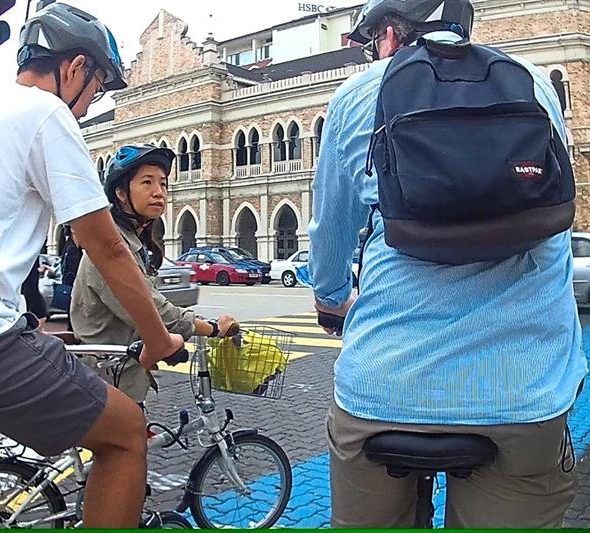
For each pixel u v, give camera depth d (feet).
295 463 15.79
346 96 6.04
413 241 5.07
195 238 138.51
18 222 5.92
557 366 5.36
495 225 4.91
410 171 4.96
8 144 5.81
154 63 145.59
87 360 8.65
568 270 5.76
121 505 6.01
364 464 5.69
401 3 6.30
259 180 127.34
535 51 102.12
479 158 4.81
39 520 8.91
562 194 5.07
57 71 7.10
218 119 135.13
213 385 10.70
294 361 28.86
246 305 56.85
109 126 157.07
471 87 5.16
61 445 5.88
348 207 6.16
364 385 5.46
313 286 6.84
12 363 5.59
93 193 6.07
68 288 11.28
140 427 6.20
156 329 6.76
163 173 10.13
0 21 7.06
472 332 5.26
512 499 5.58
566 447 5.72
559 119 5.69
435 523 8.39
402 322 5.44
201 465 11.02
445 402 5.23
